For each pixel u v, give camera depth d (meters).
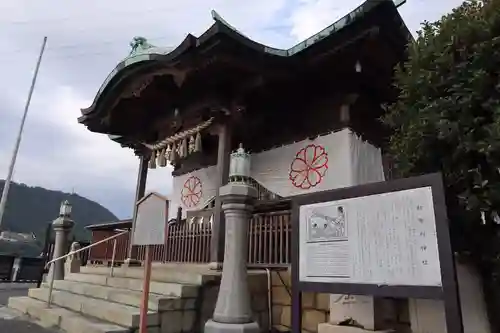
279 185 6.32
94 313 4.57
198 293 4.36
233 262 3.93
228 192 4.04
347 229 3.04
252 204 4.19
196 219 7.37
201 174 7.90
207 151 7.92
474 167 2.99
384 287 2.70
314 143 6.06
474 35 3.12
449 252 2.46
